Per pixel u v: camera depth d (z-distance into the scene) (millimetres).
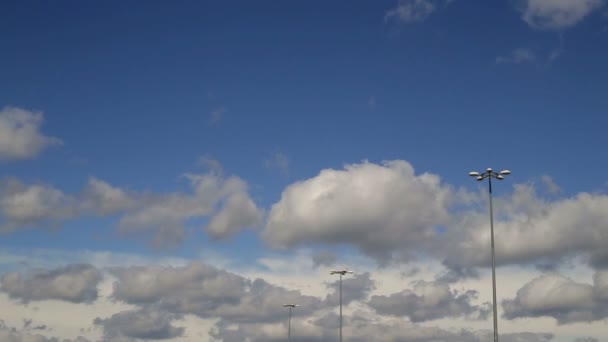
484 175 90750
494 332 86250
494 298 87250
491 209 89938
